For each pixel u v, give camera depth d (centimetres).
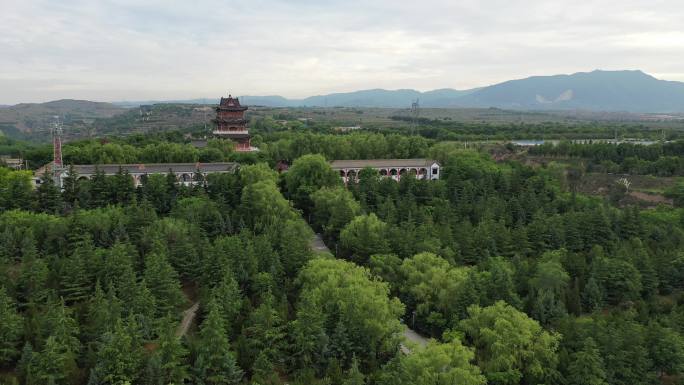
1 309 7069
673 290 10950
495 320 8031
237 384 7000
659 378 8062
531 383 7562
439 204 14562
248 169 14625
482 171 17588
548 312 9125
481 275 9706
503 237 11862
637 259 10850
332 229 12325
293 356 7550
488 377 7431
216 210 11588
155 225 10106
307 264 9531
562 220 12975
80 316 7775
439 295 9144
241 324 7962
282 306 8188
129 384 6206
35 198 12062
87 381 6662
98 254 8825
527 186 16100
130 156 17288
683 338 8312
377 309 7944
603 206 14638
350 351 7619
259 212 12400
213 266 9075
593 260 11125
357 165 18550
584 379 7362
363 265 10625
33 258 8350
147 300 7688
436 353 6831
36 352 6700
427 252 10325
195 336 7900
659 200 17275
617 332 7912
